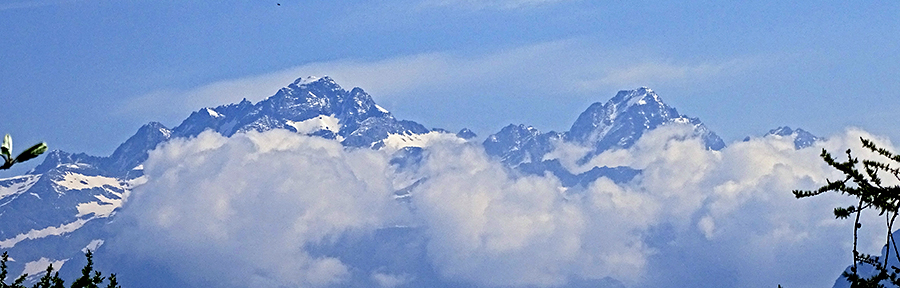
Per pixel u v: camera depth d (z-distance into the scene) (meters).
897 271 14.09
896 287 14.02
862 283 14.24
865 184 14.40
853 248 14.65
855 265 14.55
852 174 14.44
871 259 14.44
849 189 14.53
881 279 14.12
